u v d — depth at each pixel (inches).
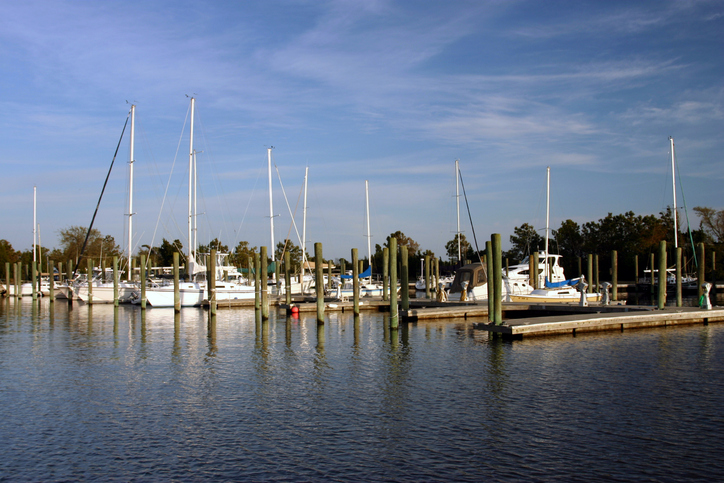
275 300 1829.5
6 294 2468.0
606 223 3348.9
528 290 1752.0
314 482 422.6
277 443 501.4
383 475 432.5
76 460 470.0
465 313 1405.0
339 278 2373.3
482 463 451.5
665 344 960.9
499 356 868.0
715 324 1197.1
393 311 1186.6
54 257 3794.3
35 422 565.9
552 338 1034.7
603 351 899.4
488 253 1092.5
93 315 1572.3
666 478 421.1
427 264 1947.6
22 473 446.0
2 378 752.3
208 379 738.2
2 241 3481.8
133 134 1891.0
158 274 2410.2
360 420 560.4
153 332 1186.6
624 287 2888.8
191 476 436.8
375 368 796.6
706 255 2861.7
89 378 749.3
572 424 539.8
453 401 620.7
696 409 582.6
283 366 817.5
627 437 503.5
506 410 585.9
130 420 569.6
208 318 1470.2
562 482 415.8
